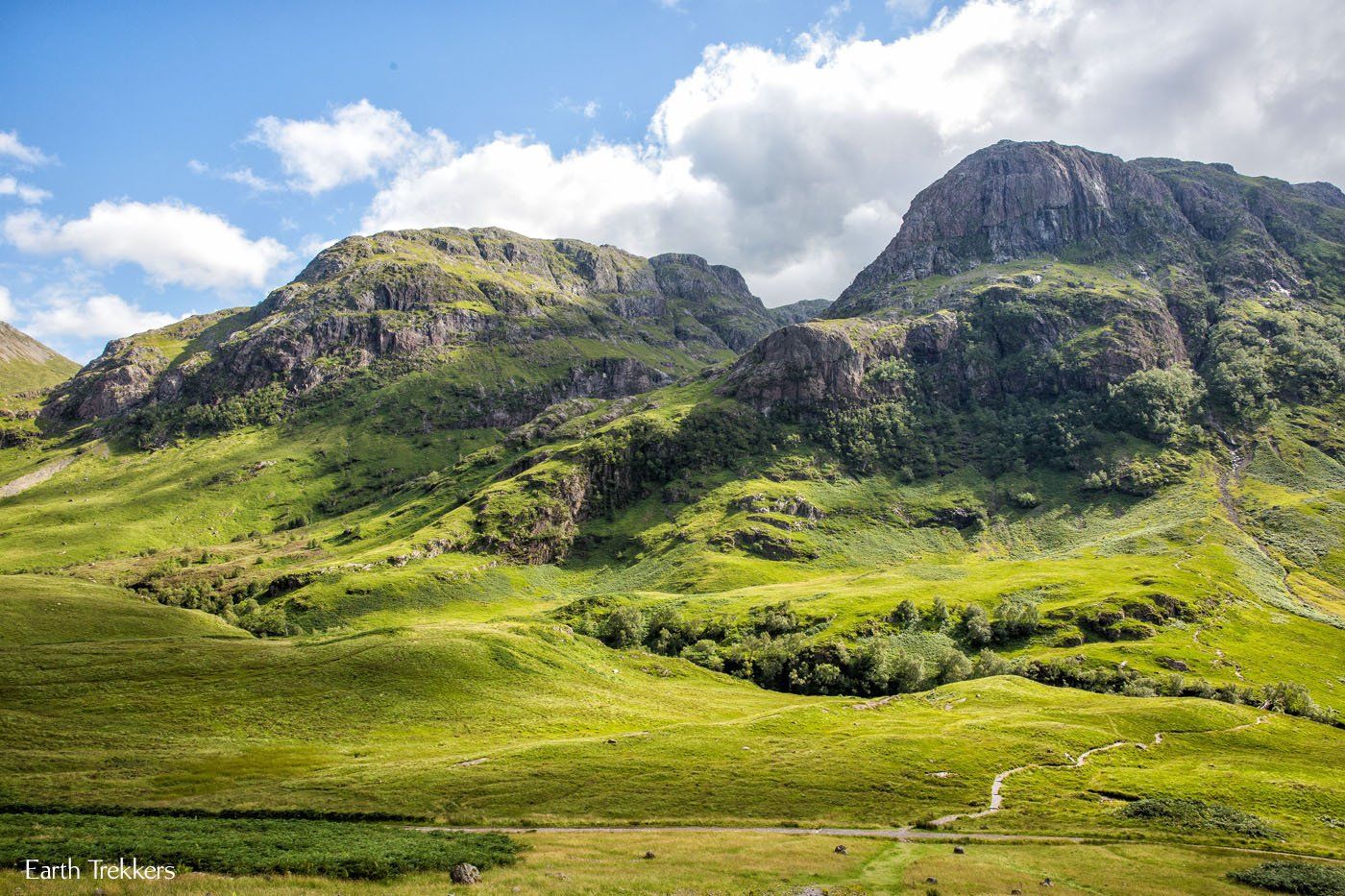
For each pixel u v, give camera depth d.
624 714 120.25
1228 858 65.69
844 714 119.94
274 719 103.38
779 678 190.25
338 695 112.81
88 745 88.56
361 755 91.69
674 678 168.62
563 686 131.62
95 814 67.56
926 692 142.50
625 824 71.00
